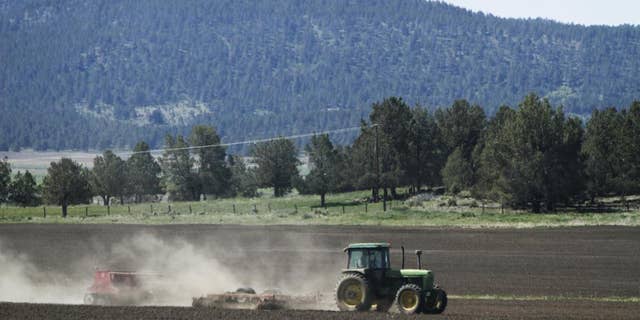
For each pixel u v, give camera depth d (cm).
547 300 11550
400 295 9700
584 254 16888
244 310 9850
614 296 11994
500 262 15938
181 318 9250
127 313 9638
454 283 13525
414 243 19212
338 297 10031
